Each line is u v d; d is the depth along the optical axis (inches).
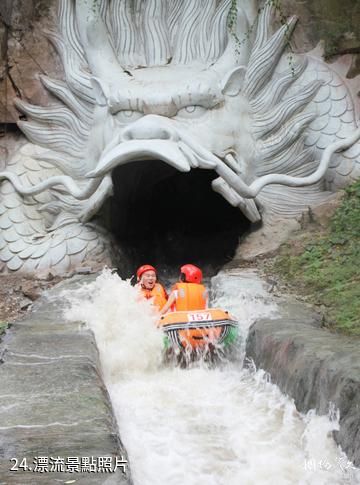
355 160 466.6
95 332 301.7
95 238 456.4
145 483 176.4
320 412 203.5
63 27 497.4
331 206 449.4
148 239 552.4
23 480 147.3
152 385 269.7
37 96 509.0
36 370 230.8
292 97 473.7
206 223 561.6
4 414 187.9
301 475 181.8
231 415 228.7
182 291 320.5
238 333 309.4
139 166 502.3
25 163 490.6
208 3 487.5
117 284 328.2
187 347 297.9
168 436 209.3
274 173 468.8
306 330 271.6
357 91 483.8
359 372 191.8
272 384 252.2
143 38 492.7
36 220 473.1
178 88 437.4
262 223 459.8
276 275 406.0
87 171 476.4
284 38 477.1
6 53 512.7
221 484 177.8
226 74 455.5
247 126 462.0
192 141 418.6
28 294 415.2
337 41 491.5
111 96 442.3
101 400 199.9
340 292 355.9
